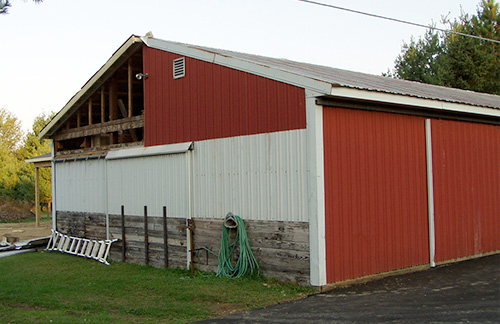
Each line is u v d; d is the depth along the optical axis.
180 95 10.83
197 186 10.34
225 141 9.74
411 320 6.18
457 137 10.90
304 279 8.20
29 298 8.61
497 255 11.45
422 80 29.81
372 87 8.49
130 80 12.58
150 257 11.52
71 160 14.46
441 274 9.27
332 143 8.29
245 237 9.15
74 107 14.37
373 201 8.91
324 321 6.38
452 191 10.62
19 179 31.94
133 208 12.05
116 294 8.74
